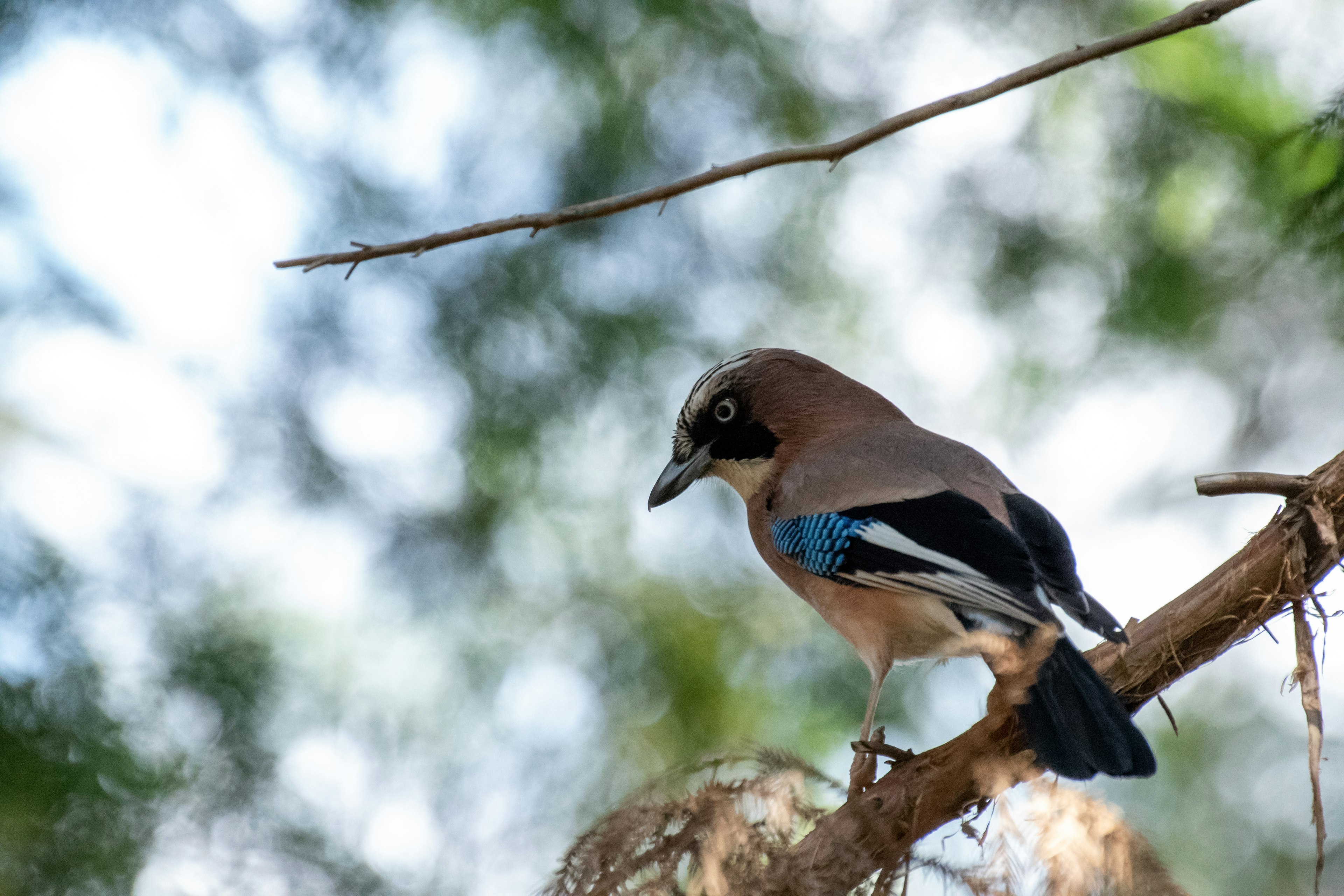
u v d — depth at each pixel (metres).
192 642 10.69
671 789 4.87
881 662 7.07
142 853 9.49
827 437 8.44
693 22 12.53
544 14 12.41
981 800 5.45
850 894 4.74
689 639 11.88
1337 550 5.59
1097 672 5.66
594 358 12.06
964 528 6.64
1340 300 11.73
